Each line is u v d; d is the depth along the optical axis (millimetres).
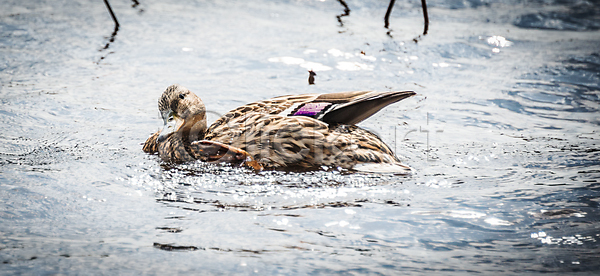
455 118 12219
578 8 22062
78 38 17500
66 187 8531
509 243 6805
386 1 22906
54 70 14812
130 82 14211
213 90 13625
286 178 9281
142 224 7309
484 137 11156
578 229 7125
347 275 6031
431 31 18953
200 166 9906
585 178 8953
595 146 10539
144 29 18656
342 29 19031
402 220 7457
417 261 6359
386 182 8969
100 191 8453
